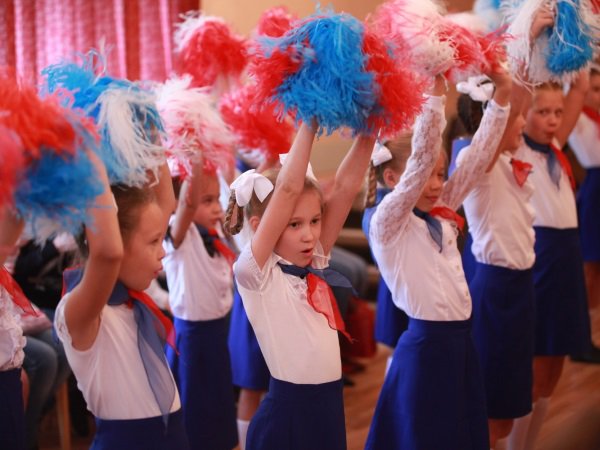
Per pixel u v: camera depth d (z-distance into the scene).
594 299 4.24
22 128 1.33
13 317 1.83
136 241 1.75
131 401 1.73
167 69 4.10
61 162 1.36
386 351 4.49
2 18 3.81
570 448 3.14
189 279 2.62
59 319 1.65
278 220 1.76
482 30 2.23
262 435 1.84
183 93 2.36
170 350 2.67
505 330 2.65
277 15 2.63
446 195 2.37
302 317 1.84
